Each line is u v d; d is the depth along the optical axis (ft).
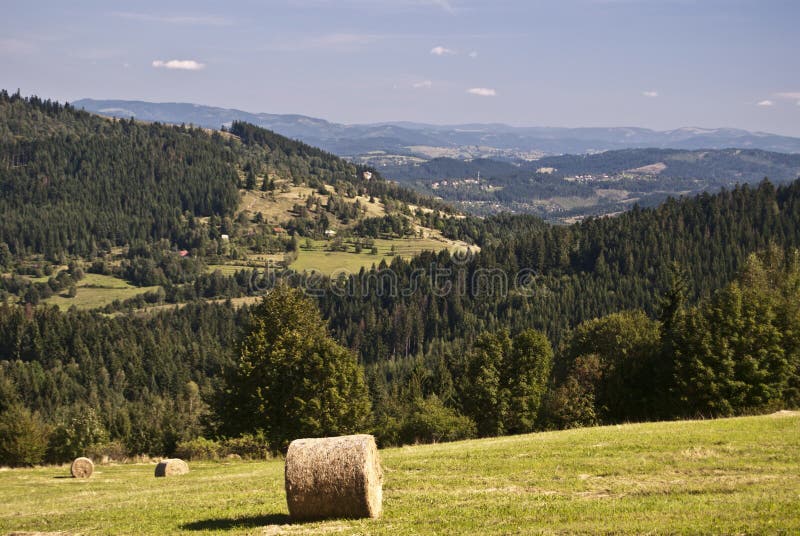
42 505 66.39
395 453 83.82
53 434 231.30
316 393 137.59
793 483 47.83
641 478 52.90
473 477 58.49
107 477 96.63
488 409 187.52
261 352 140.67
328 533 41.16
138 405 408.87
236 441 127.13
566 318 494.18
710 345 144.97
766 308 148.46
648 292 490.90
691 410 146.92
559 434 90.27
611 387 171.01
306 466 44.70
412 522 42.60
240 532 43.24
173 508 55.21
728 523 37.47
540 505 45.01
